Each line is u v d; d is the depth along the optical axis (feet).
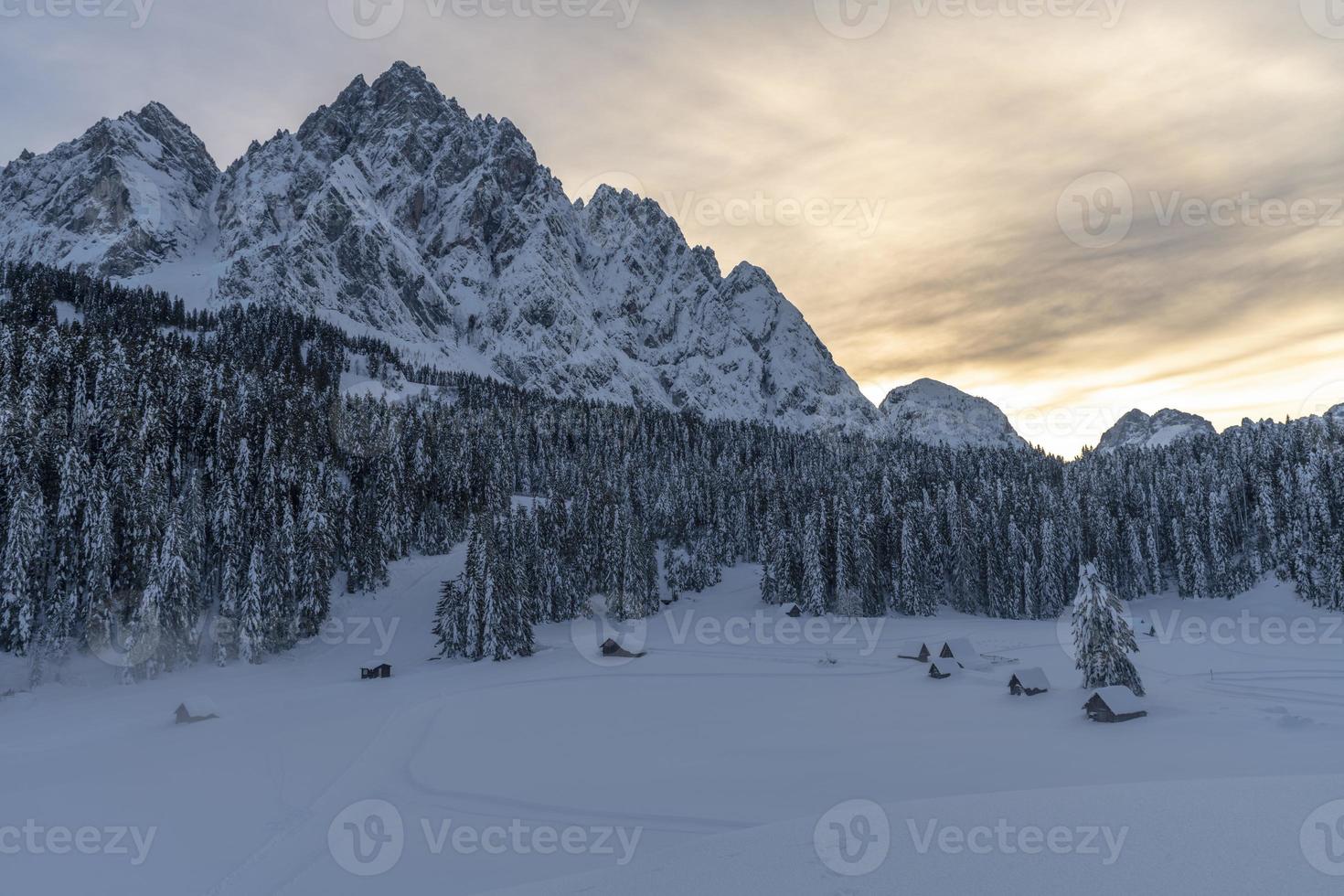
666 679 255.50
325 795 136.67
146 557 265.95
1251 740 144.66
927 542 447.83
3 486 254.27
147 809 129.39
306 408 416.67
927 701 211.61
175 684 247.50
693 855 80.28
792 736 172.65
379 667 265.75
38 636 239.09
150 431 305.53
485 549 302.45
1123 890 58.23
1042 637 330.34
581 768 149.79
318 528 309.01
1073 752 141.18
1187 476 525.34
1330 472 401.08
